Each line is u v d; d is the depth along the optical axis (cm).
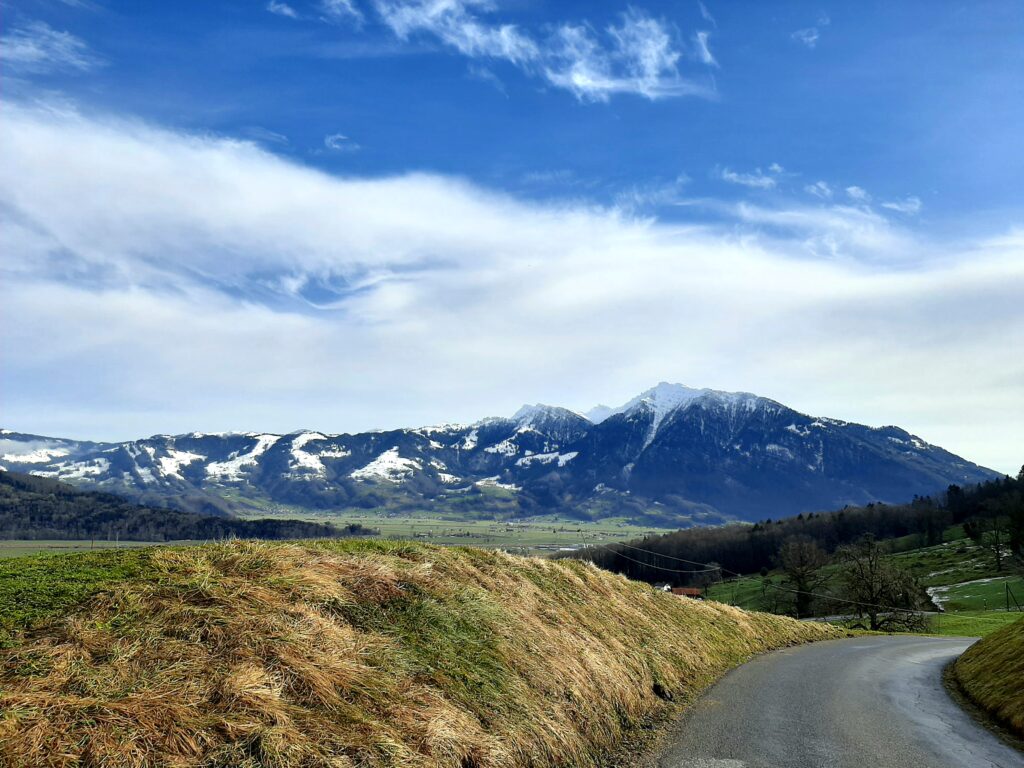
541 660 1205
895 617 7300
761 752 1182
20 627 740
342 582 1109
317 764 671
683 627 2314
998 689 1844
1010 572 11794
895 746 1283
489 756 840
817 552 9338
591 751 1102
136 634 777
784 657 2772
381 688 855
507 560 1756
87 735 595
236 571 1006
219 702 708
